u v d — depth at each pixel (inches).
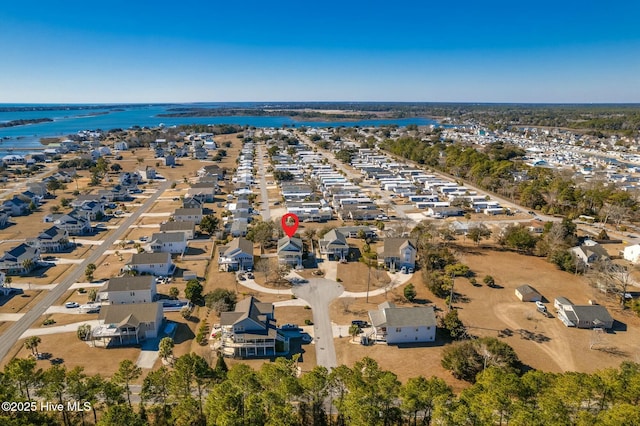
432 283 2910.9
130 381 1979.6
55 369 1699.1
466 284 3073.3
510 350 2057.1
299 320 2578.7
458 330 2370.8
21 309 2652.6
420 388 1621.6
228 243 3816.4
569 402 1546.5
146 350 2251.5
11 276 3142.2
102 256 3558.1
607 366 2150.6
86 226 4190.5
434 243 3656.5
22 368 1680.6
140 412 1649.9
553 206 4992.6
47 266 3336.6
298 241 3526.1
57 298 2805.1
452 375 2069.4
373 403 1582.2
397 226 4185.5
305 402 1704.0
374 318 2454.5
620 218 4416.8
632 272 3213.6
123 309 2394.2
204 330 2409.0
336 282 3097.9
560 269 3353.8
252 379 1702.8
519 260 3528.5
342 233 3941.9
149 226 4387.3
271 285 3041.3
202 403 1753.2
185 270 3287.4
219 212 5022.1
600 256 3257.9
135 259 3159.5
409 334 2362.2
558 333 2452.0
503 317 2628.0
